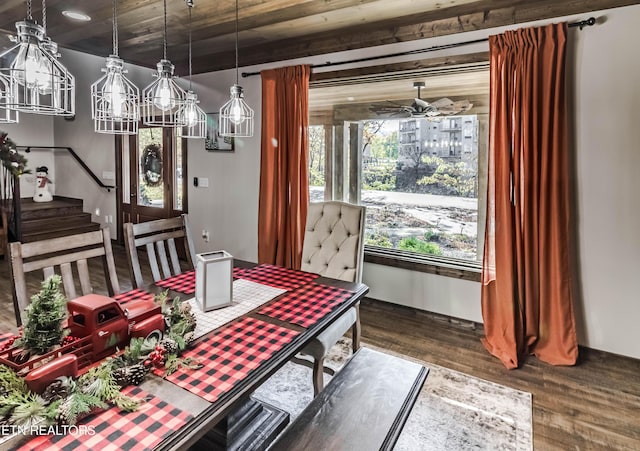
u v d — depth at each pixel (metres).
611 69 2.63
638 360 2.71
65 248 1.94
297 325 1.62
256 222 4.47
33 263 1.81
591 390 2.45
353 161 3.96
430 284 3.50
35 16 3.19
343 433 1.36
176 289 2.01
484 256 3.02
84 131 6.61
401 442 1.97
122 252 5.84
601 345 2.81
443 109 3.42
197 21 3.28
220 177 4.72
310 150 4.16
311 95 4.07
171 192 5.35
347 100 3.88
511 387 2.48
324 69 3.78
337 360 2.76
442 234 3.59
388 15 3.12
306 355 2.16
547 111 2.71
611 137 2.66
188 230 2.59
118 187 6.13
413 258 3.62
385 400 1.54
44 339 1.22
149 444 0.94
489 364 2.77
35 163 7.14
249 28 3.45
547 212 2.76
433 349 2.98
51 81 1.35
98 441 0.94
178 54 4.42
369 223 3.99
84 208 6.81
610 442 2.01
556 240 2.74
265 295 1.97
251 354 1.38
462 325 3.37
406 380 1.68
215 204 4.82
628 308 2.71
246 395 1.18
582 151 2.75
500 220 2.92
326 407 1.49
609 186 2.69
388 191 3.85
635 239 2.64
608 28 2.62
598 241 2.75
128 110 1.73
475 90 3.26
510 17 2.92
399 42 3.39
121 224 6.20
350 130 3.94
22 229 5.80
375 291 3.82
